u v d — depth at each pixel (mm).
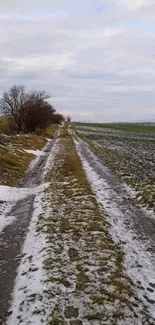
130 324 6902
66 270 8875
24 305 7285
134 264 9711
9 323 6758
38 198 16438
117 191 18969
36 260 9344
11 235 11406
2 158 23453
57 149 38156
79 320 6871
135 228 12930
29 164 26750
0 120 49531
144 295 8086
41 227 11930
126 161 31875
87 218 13141
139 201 16766
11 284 8164
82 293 7809
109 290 8008
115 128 125125
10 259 9531
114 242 11125
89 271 8898
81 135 69062
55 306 7242
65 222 12695
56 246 10312
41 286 7957
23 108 49281
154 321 7109
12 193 17031
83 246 10523
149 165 29609
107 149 44031
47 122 56188
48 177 22219
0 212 13883
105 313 7164
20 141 36312
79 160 30125
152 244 11422
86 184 19312
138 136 78625
